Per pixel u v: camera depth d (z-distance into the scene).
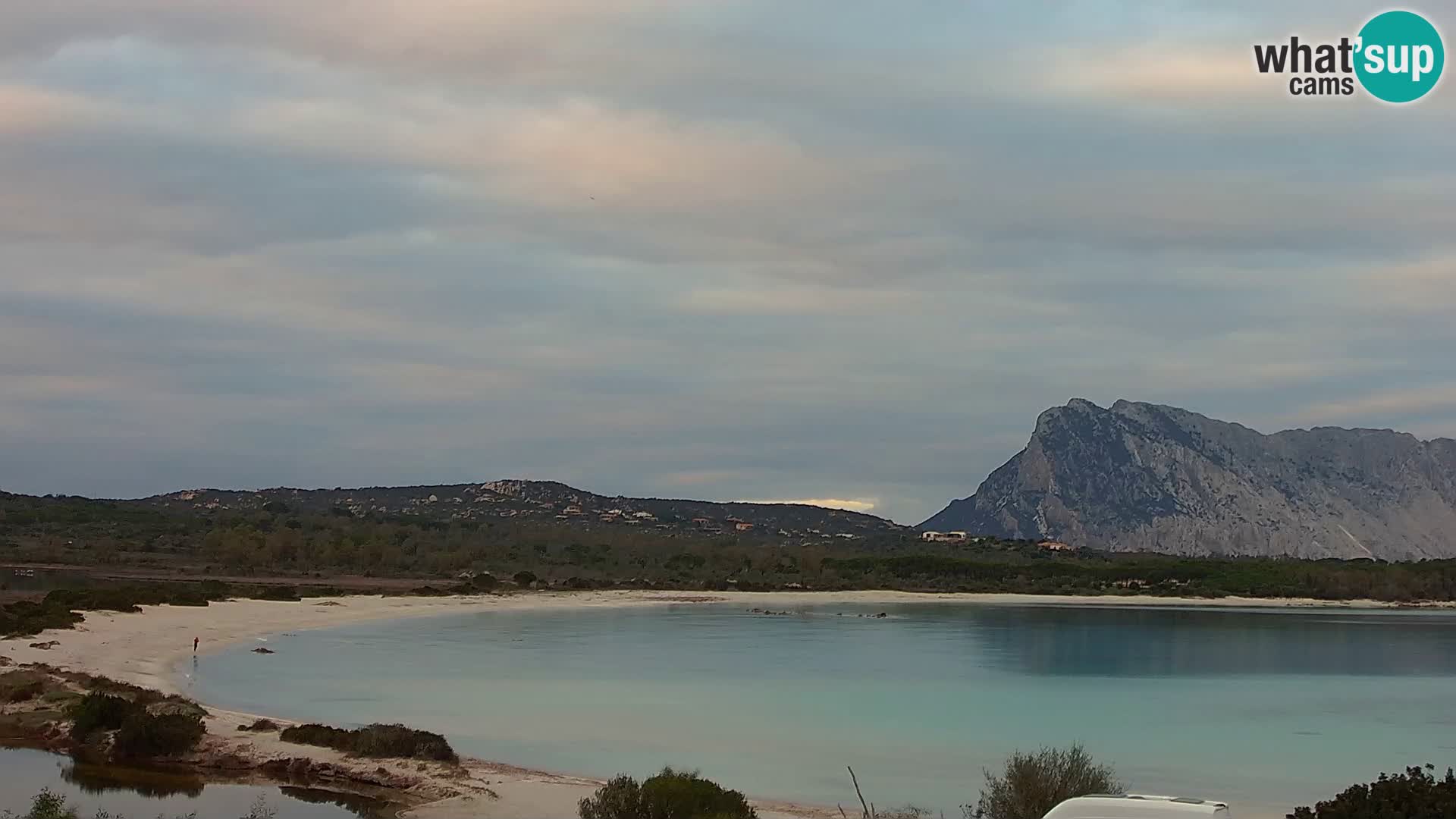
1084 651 107.12
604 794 27.67
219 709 50.53
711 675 77.75
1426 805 19.20
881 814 32.22
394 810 31.02
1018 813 27.08
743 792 37.44
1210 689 78.38
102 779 34.12
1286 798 39.03
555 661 84.75
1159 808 13.44
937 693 71.19
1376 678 87.31
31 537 182.00
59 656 63.44
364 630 106.38
